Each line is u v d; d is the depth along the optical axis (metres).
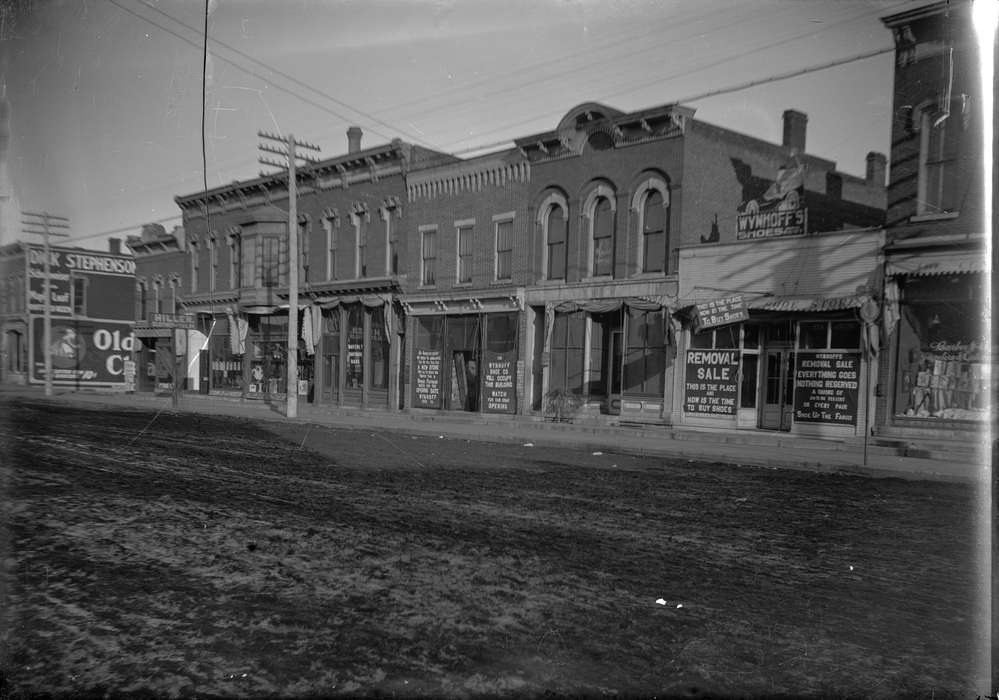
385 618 4.31
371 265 28.14
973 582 5.24
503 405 23.14
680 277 18.92
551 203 22.28
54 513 7.08
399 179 26.97
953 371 14.30
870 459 13.07
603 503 8.41
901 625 4.35
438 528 6.76
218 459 11.73
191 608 4.45
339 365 29.30
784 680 3.56
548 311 21.98
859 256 15.74
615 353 20.69
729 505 8.52
